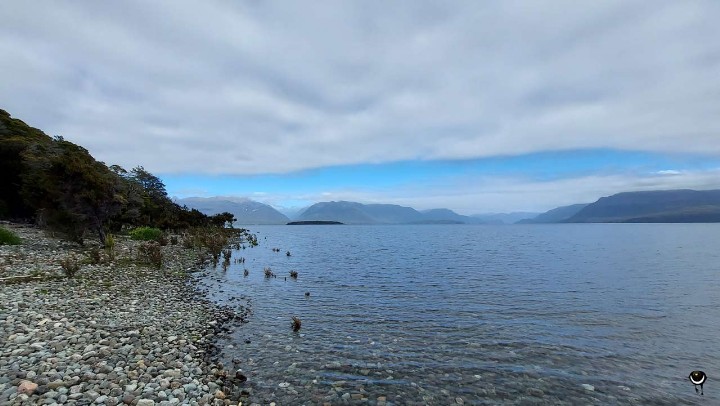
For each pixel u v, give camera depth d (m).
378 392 10.27
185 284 23.73
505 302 21.69
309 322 16.92
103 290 18.42
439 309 19.81
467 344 14.37
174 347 12.20
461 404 9.78
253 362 11.98
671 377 11.73
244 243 64.19
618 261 46.09
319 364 12.06
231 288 23.92
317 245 71.75
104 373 9.39
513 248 69.06
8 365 9.09
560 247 72.81
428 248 67.44
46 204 30.44
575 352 13.73
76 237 31.25
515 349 13.93
